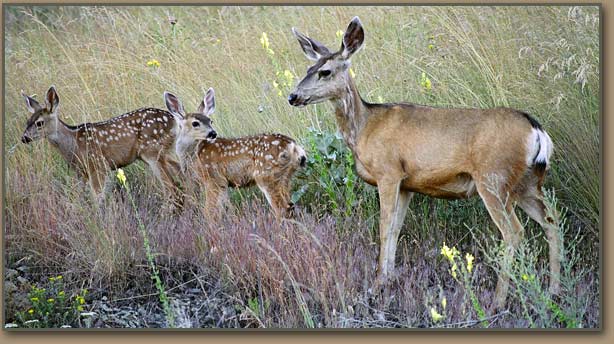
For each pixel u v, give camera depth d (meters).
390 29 16.06
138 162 14.57
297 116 14.33
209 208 12.98
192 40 17.58
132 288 11.51
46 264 11.88
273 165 12.73
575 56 13.00
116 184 14.16
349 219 12.09
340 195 12.70
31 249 12.03
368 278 11.44
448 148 10.80
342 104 11.31
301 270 11.14
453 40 14.67
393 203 11.14
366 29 16.23
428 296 10.62
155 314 11.07
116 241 11.73
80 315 10.88
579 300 10.34
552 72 13.31
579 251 11.62
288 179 12.84
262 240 11.19
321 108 14.39
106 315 10.99
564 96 12.70
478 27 14.76
